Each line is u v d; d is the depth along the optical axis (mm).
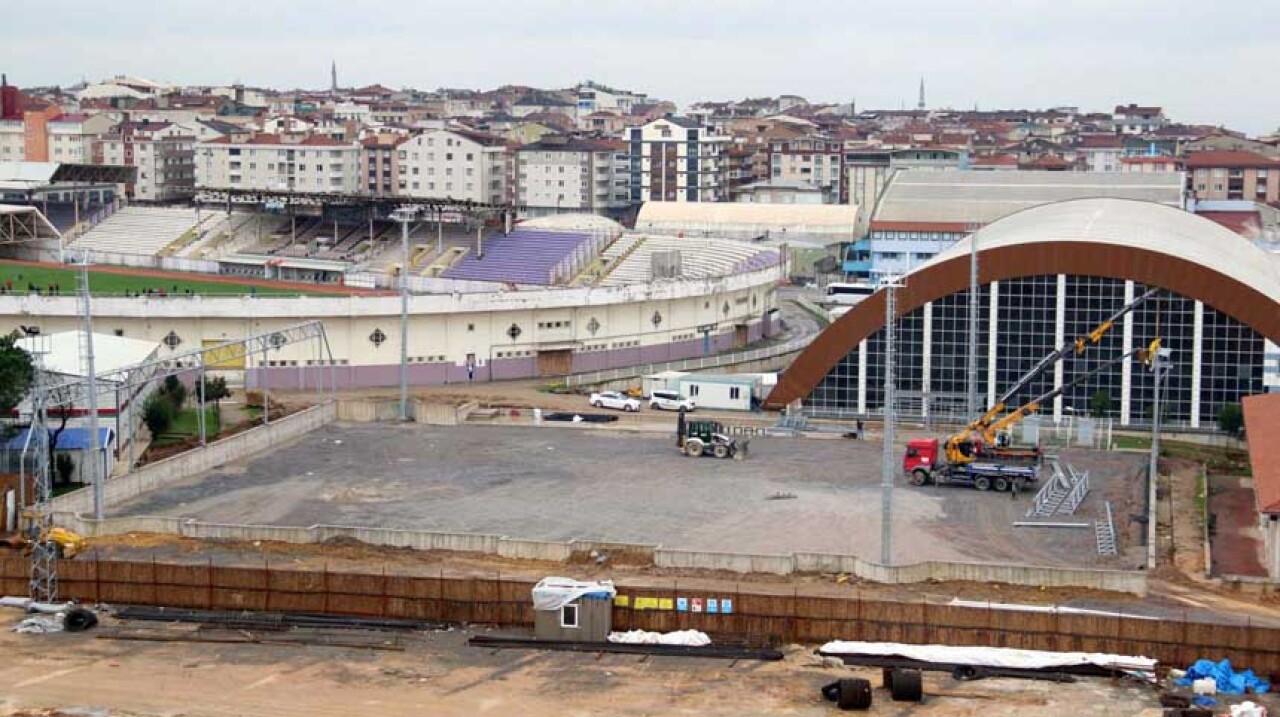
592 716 86000
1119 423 157875
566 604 97812
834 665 93875
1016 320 159125
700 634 97688
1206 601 101812
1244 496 130875
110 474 133125
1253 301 153125
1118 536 117500
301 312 180875
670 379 173625
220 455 140750
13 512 118250
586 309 196875
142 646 97312
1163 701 87750
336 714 86375
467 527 118750
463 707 87375
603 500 127250
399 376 185625
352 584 102375
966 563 105312
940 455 136750
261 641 98000
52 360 147125
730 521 120562
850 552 112188
